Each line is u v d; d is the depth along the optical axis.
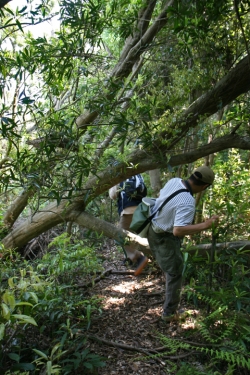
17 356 2.31
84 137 3.09
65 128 2.52
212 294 2.90
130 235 4.04
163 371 2.72
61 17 2.79
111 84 2.91
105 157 3.15
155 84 4.04
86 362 2.52
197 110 3.60
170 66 4.05
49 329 2.82
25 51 2.78
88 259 3.54
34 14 2.57
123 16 3.35
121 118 2.59
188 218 3.02
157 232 3.24
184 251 3.14
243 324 2.72
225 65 3.78
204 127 4.09
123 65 3.92
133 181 4.52
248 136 3.67
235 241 3.86
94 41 3.04
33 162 2.57
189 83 3.53
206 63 3.62
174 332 3.21
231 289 3.14
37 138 3.04
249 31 3.55
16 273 3.63
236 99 3.78
